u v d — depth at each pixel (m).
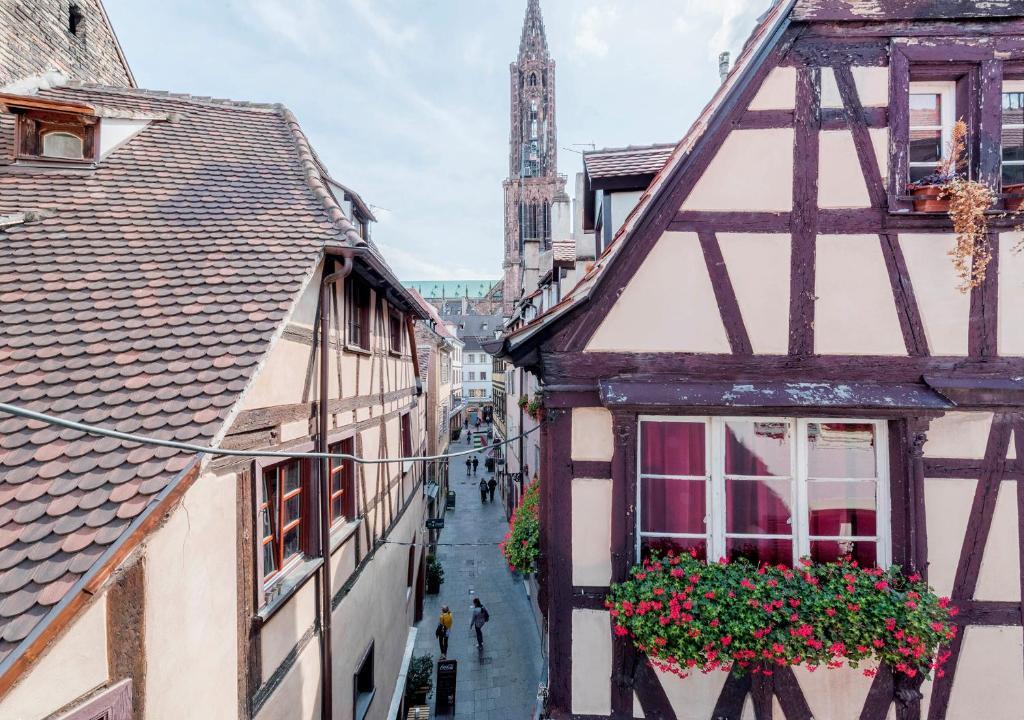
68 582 2.44
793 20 3.79
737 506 3.81
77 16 9.31
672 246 3.87
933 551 3.68
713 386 3.76
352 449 6.63
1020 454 3.68
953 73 3.82
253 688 4.02
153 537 2.92
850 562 3.66
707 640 3.26
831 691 3.63
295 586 4.58
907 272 3.79
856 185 3.82
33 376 3.57
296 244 5.25
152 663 2.90
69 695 2.50
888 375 3.78
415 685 9.38
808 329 3.82
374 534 7.55
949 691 3.61
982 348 3.76
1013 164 3.86
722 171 3.87
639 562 3.75
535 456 11.92
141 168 6.27
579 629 3.78
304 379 5.08
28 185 5.69
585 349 3.87
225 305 4.35
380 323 8.16
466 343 60.09
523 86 58.47
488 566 16.34
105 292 4.37
